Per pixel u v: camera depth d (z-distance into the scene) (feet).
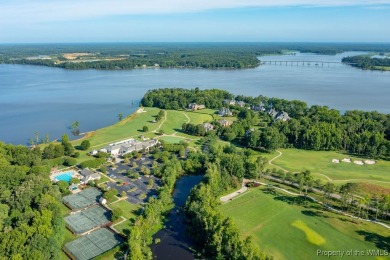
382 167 645.51
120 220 449.89
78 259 370.32
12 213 418.10
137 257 351.05
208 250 383.24
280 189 545.44
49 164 599.98
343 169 633.20
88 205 487.20
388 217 456.45
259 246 392.27
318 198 514.27
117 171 614.75
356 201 476.95
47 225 385.29
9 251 343.46
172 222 451.53
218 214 401.29
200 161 629.10
